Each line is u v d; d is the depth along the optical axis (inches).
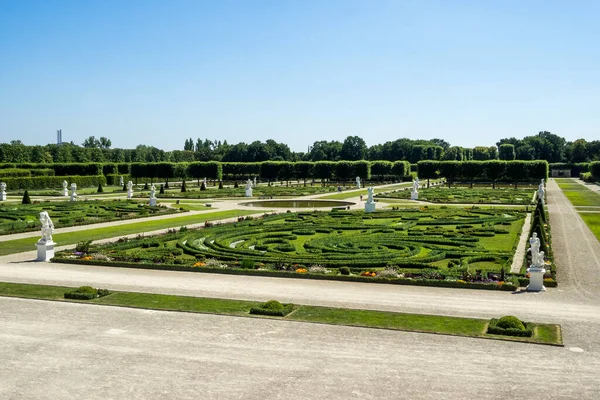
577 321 973.8
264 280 1305.4
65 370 757.3
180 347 844.6
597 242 1875.0
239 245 1779.0
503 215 2618.1
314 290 1203.2
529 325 933.2
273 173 6501.0
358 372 747.4
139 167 6264.8
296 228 2129.7
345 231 2095.2
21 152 7426.2
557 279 1316.4
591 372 749.3
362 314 1015.0
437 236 1929.1
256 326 946.7
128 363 781.3
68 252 1624.0
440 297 1141.1
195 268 1414.9
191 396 675.4
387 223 2327.8
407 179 7278.5
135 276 1349.7
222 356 807.1
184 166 6250.0
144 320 981.8
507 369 759.1
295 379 724.7
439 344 857.5
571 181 7303.2
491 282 1237.7
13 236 2050.9
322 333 909.8
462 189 4785.9
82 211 2824.8
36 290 1194.0
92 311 1037.2
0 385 709.9
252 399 666.8
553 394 682.2
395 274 1312.7
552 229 2209.6
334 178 6481.3
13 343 863.7
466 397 673.0
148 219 2596.0
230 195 4192.9
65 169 6092.5
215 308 1056.2
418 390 692.1
